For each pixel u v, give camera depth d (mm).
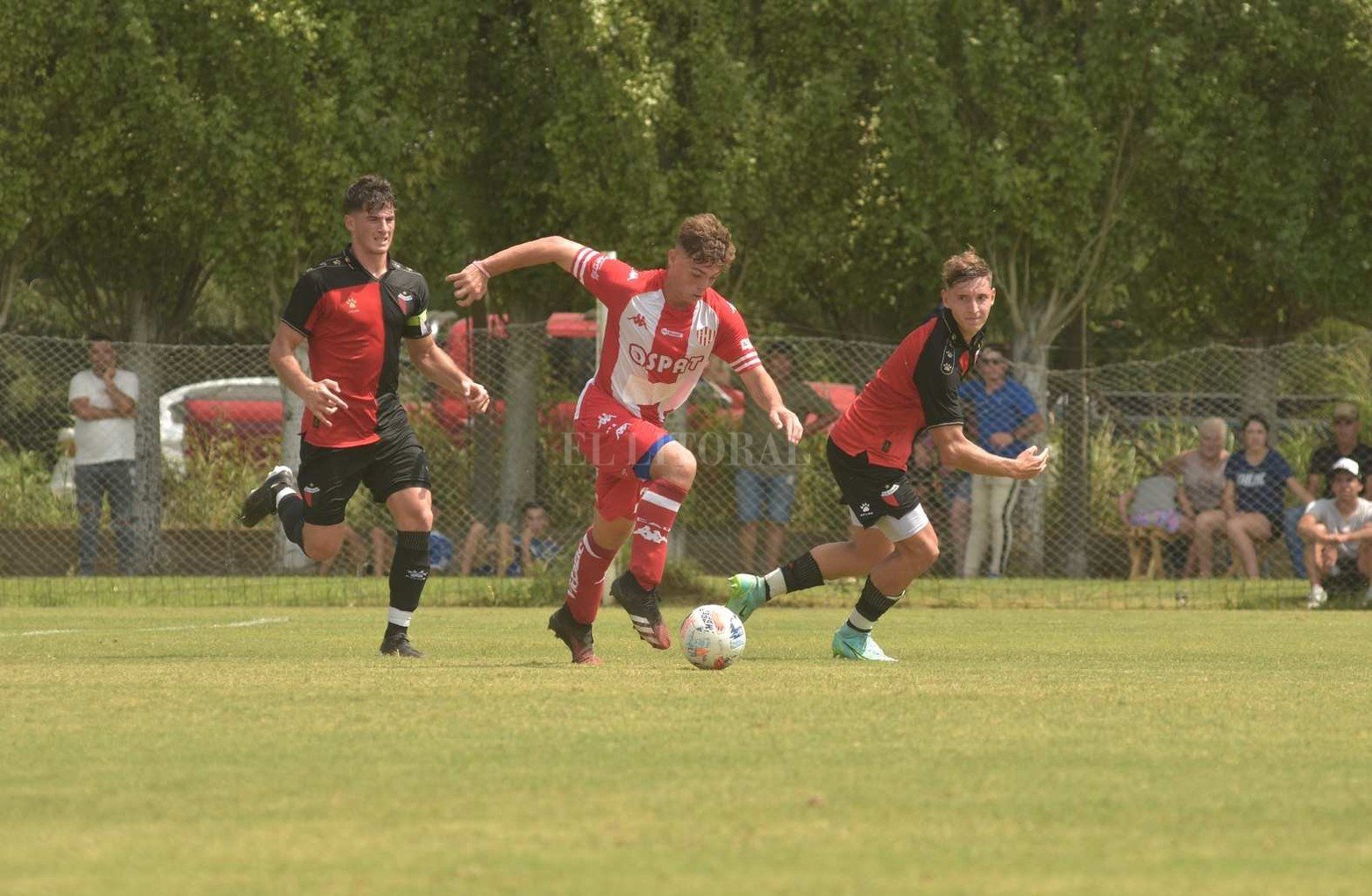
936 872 11133
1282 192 60406
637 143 58562
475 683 22156
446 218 62031
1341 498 48938
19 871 11141
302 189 59688
